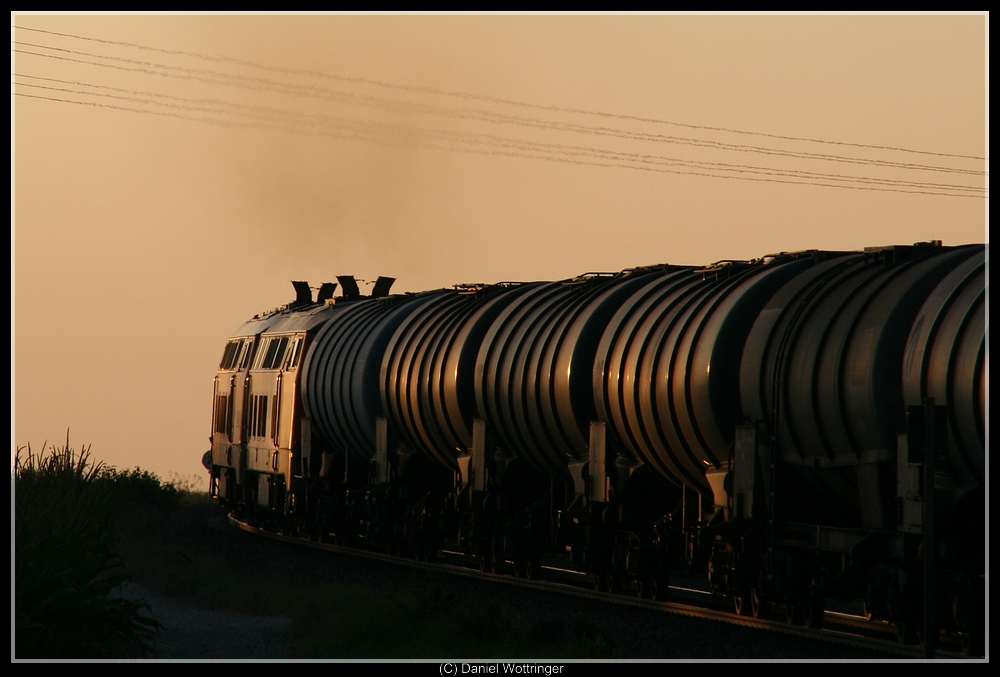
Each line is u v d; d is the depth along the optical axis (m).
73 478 69.56
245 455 134.38
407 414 96.12
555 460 80.00
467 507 88.75
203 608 77.88
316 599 72.25
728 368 63.75
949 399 49.66
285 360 124.19
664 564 70.38
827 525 61.84
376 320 108.62
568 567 97.75
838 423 56.03
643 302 73.44
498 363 83.38
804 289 62.34
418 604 66.19
